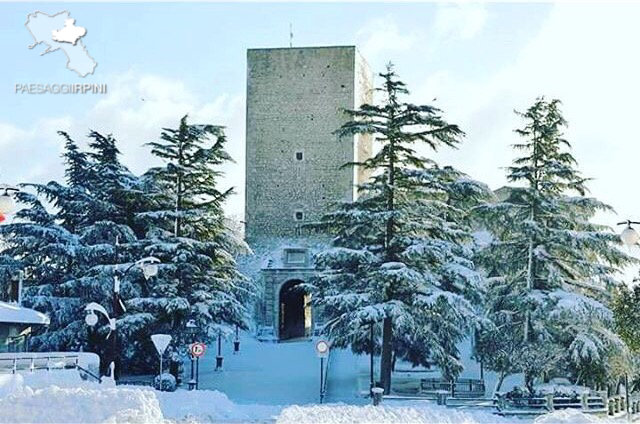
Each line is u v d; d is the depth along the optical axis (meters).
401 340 44.16
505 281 43.16
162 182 46.75
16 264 43.72
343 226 42.72
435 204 42.38
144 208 46.91
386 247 41.91
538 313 40.06
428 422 25.61
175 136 46.34
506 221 42.50
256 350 56.91
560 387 39.47
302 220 71.50
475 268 44.25
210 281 45.38
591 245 41.16
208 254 45.22
